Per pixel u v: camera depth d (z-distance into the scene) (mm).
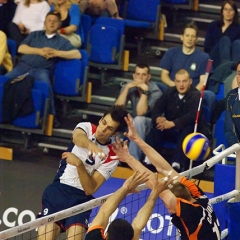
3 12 23094
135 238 9586
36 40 21156
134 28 23172
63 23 22125
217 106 19078
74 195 12828
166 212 15312
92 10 23297
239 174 13062
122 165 18719
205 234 10195
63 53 20641
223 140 18031
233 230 12859
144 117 18609
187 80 18141
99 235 9320
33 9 23000
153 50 23266
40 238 12562
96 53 21844
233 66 19859
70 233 12508
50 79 20766
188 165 17875
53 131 20297
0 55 21047
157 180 9953
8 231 10211
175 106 18328
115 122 11984
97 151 11625
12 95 19531
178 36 23219
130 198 15711
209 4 24531
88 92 21156
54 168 18672
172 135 18562
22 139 20531
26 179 18609
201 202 10562
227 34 21453
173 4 23922
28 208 18391
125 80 22125
